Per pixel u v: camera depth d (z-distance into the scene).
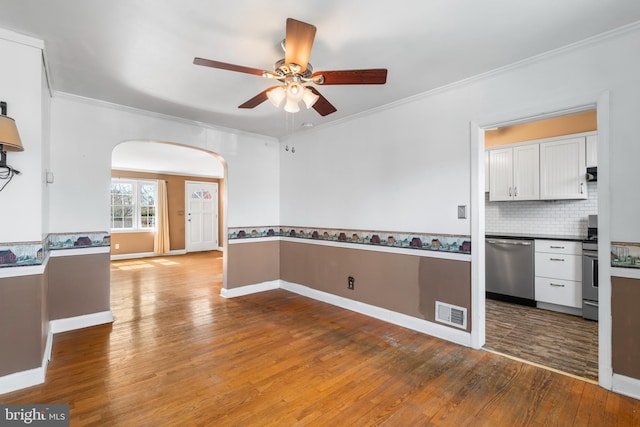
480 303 2.68
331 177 3.95
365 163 3.55
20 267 2.08
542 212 4.19
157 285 4.89
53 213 2.98
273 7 1.73
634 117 1.94
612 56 2.01
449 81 2.73
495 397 1.99
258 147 4.53
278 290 4.61
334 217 3.91
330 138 3.97
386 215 3.34
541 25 1.91
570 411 1.85
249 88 2.86
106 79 2.68
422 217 3.03
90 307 3.16
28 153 2.11
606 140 2.04
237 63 2.39
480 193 2.66
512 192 4.22
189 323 3.24
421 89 2.90
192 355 2.53
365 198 3.55
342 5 1.71
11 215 2.05
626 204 1.98
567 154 3.80
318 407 1.89
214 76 2.61
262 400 1.95
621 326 2.01
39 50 2.12
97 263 3.21
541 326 3.19
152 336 2.90
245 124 4.02
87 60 2.35
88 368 2.31
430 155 2.96
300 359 2.48
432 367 2.36
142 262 7.08
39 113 2.15
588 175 3.65
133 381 2.14
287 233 4.62
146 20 1.86
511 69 2.43
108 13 1.79
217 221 9.46
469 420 1.78
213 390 2.05
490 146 4.45
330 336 2.93
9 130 1.88
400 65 2.43
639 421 1.75
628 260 1.98
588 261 3.36
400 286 3.21
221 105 3.31
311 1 1.67
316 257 4.16
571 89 2.17
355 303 3.64
